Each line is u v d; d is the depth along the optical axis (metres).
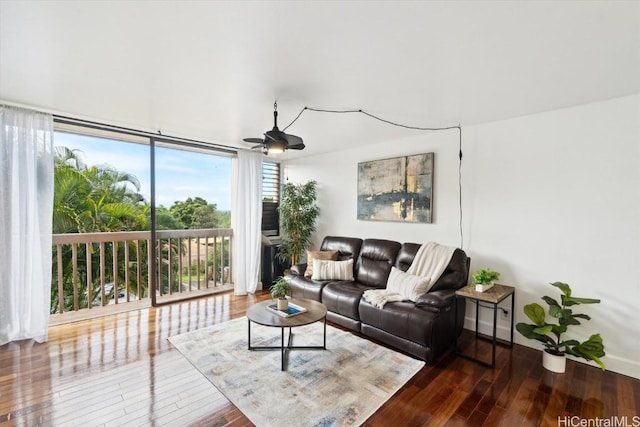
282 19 1.46
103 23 1.50
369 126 3.31
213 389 2.10
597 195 2.49
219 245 4.92
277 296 2.73
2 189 2.67
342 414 1.86
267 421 1.79
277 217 5.44
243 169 4.49
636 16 1.39
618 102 2.39
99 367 2.35
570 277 2.63
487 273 2.69
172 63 1.93
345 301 3.15
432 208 3.55
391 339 2.74
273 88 2.31
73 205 4.23
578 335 2.58
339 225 4.66
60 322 3.22
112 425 1.74
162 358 2.50
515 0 1.29
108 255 4.27
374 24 1.49
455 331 2.83
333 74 2.06
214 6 1.36
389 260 3.61
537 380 2.26
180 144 4.04
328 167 4.79
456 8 1.36
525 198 2.88
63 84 2.26
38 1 1.32
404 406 1.95
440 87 2.26
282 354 2.40
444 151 3.46
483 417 1.85
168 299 4.08
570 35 1.56
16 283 2.76
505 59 1.83
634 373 2.31
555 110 2.70
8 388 2.07
